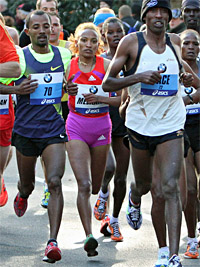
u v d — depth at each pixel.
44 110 17.59
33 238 19.30
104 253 18.11
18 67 17.06
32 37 17.59
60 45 23.34
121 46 16.23
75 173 17.83
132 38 16.22
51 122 17.58
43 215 22.16
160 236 16.48
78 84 18.41
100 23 24.34
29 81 17.03
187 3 21.58
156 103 16.25
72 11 46.75
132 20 34.06
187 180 18.28
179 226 15.48
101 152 18.81
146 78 15.78
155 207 16.45
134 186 18.41
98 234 20.33
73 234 19.86
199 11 21.62
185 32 18.97
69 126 18.47
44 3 24.78
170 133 16.09
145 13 16.11
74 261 17.23
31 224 20.92
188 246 17.97
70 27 46.75
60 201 17.09
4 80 17.70
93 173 19.12
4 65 16.91
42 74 17.56
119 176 20.08
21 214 20.25
